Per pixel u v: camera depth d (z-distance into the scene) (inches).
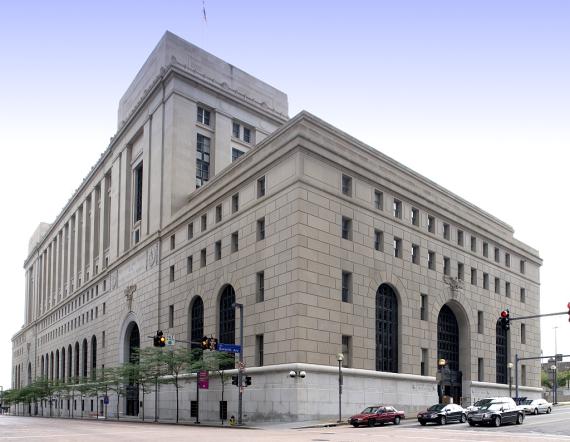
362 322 2080.5
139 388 2827.3
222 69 3395.7
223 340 2261.3
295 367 1825.8
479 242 2842.0
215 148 3147.1
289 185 1991.9
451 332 2600.9
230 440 1053.2
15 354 6855.3
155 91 3171.8
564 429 1337.4
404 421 1798.7
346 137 2203.5
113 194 3730.3
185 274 2576.3
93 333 3752.5
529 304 3161.9
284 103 3747.5
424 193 2517.2
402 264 2313.0
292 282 1907.0
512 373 2869.1
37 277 6156.5
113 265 3430.1
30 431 1507.1
